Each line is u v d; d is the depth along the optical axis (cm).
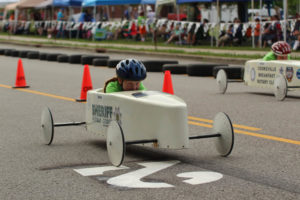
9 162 691
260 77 1355
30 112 1137
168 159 688
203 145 774
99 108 738
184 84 1653
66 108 1187
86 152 742
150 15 3378
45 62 2628
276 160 678
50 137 788
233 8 3019
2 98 1368
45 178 607
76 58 2509
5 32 5028
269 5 3052
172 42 3262
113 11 4247
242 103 1227
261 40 2769
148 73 2064
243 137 834
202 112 1102
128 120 675
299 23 2506
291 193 535
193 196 527
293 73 1260
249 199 516
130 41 3559
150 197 526
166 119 633
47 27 4175
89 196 535
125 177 601
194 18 3138
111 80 741
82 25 3769
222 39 2895
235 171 623
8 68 2275
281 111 1096
